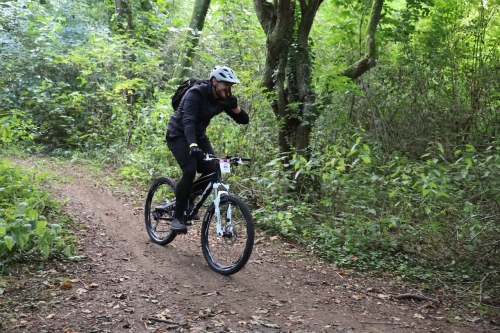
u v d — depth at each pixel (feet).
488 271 18.56
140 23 41.88
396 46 37.06
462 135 30.68
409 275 18.10
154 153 29.71
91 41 35.91
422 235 21.45
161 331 11.61
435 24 35.37
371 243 20.47
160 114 29.94
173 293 14.05
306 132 24.95
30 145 36.86
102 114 37.91
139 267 15.85
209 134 26.91
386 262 19.26
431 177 20.06
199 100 16.20
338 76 25.25
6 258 14.53
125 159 31.83
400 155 29.14
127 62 36.81
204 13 37.96
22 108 38.78
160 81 40.40
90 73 37.04
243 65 32.30
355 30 34.73
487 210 19.79
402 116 32.35
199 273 15.93
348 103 31.94
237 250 16.24
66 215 19.95
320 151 26.21
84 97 37.45
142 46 37.55
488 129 31.63
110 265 15.70
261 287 15.35
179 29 36.35
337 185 22.63
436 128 31.37
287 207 22.79
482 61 33.99
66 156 36.17
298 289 15.61
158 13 40.86
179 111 16.83
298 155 23.07
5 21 40.70
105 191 25.76
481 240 19.49
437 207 21.79
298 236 21.11
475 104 32.30
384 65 34.50
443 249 20.43
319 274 17.35
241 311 13.33
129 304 12.94
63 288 13.48
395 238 21.59
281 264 17.97
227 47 37.63
